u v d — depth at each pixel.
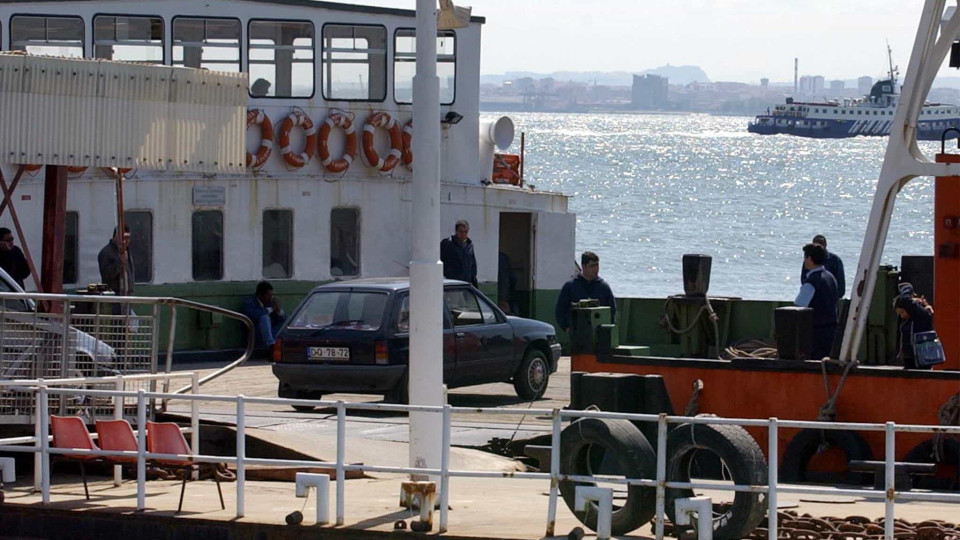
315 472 38.12
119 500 34.12
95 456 32.91
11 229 61.59
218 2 67.75
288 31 69.44
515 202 75.50
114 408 37.31
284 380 53.06
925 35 43.53
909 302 42.00
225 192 68.25
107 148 39.69
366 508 32.69
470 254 68.81
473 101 74.19
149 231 66.56
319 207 70.50
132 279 62.84
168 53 67.12
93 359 38.62
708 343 50.62
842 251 190.62
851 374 42.09
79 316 38.84
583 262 55.69
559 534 29.56
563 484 30.41
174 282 67.00
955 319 44.25
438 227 32.78
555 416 29.11
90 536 32.41
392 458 40.25
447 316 54.44
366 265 71.75
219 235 68.38
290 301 70.06
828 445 41.94
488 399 57.97
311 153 69.94
